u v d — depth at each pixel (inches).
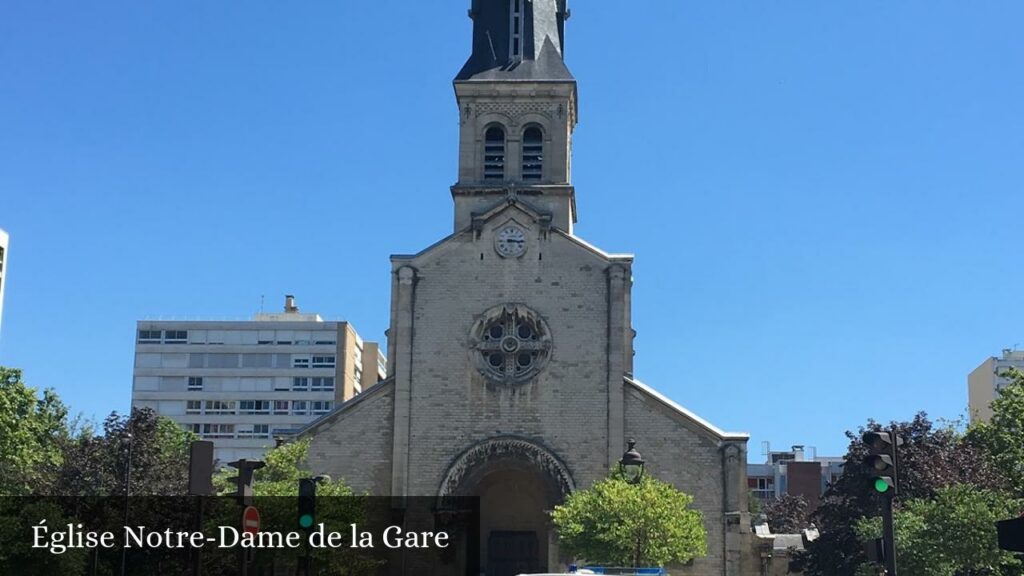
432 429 2549.2
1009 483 2388.0
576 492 2293.3
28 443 2566.4
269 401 5315.0
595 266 2600.9
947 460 2733.8
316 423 2554.1
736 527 2448.3
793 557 2930.6
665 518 2018.9
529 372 2564.0
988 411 5561.0
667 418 2519.7
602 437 2524.6
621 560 2037.4
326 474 2475.4
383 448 2546.8
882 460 1034.7
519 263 2613.2
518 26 2883.9
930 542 2210.9
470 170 2785.4
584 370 2556.6
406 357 2576.3
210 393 5329.7
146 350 5378.9
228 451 5285.4
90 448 2711.6
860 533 2468.0
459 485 2522.1
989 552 2162.9
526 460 2524.6
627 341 2591.0
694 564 2445.9
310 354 5329.7
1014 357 5590.6
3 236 4045.3
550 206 2760.8
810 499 5733.3
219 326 5378.9
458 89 2812.5
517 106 2815.0
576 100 2945.4
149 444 2780.5
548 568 2486.5
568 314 2583.7
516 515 2689.5
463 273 2613.2
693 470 2490.2
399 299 2605.8
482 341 2581.2
